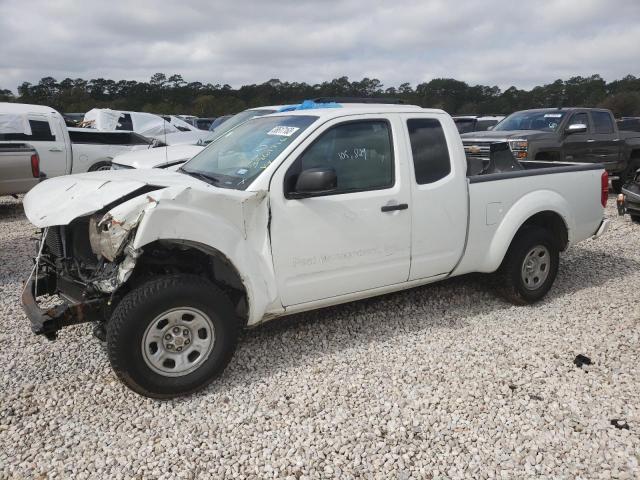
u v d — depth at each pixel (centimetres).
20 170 935
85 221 371
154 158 809
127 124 1483
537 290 514
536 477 284
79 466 291
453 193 448
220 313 354
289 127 412
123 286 349
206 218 341
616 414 335
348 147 406
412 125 438
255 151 407
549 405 346
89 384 371
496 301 526
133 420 332
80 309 341
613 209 1066
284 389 367
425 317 486
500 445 309
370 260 417
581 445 307
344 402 350
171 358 346
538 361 402
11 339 441
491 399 353
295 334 449
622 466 290
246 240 364
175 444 311
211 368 356
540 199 498
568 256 694
